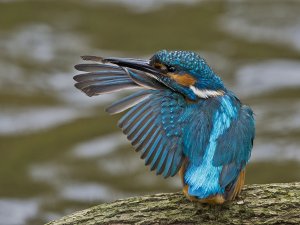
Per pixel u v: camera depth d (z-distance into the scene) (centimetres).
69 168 1655
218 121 871
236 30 2178
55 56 2056
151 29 2195
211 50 2092
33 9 2292
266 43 2119
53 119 1816
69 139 1748
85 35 2164
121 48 2098
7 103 1877
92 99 1886
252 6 2305
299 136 1739
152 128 859
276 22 2208
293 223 886
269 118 1814
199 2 2330
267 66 2017
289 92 1911
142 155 848
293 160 1661
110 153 1694
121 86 901
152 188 1597
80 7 2314
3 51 2077
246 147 869
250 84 1945
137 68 904
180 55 891
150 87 893
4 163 1677
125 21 2236
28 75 1984
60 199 1576
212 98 890
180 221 892
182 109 877
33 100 1891
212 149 853
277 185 921
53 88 1934
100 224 903
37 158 1689
